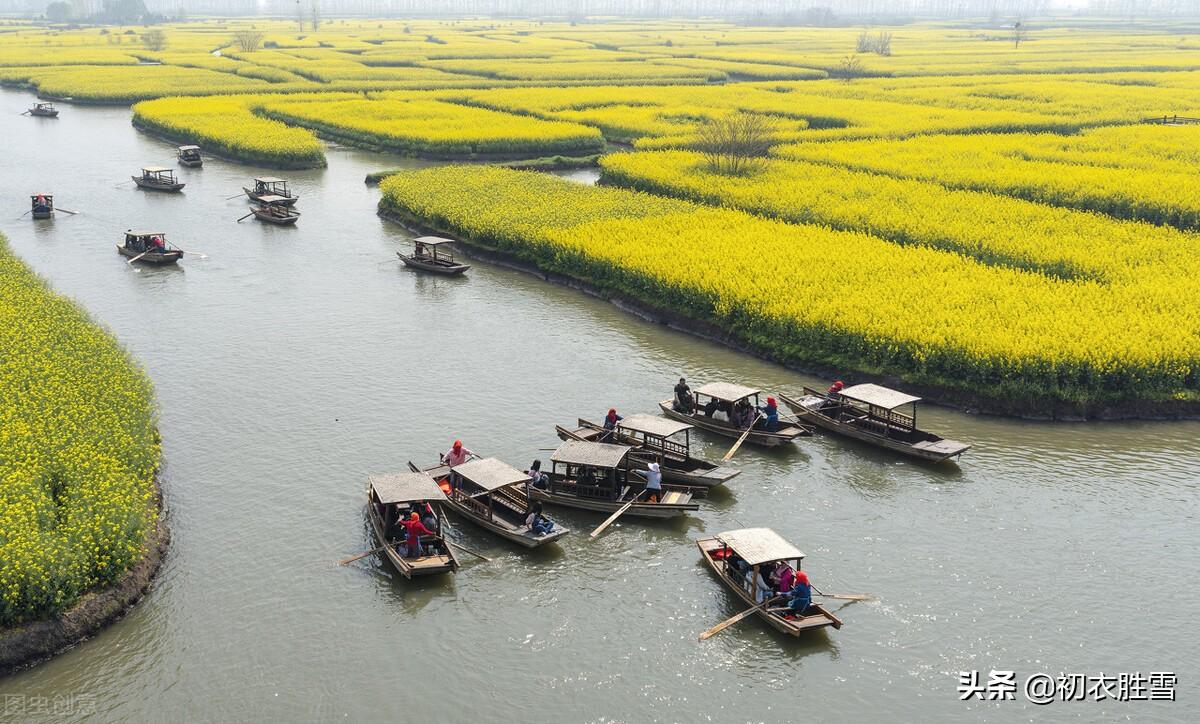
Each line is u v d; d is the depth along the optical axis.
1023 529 36.16
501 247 72.75
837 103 146.00
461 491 37.25
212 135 116.31
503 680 28.19
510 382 49.41
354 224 84.06
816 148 106.19
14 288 55.62
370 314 60.06
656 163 97.94
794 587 30.80
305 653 29.11
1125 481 39.75
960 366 47.22
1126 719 26.81
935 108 140.38
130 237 72.12
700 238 69.69
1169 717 26.84
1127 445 43.09
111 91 162.50
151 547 33.34
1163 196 78.88
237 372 50.16
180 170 106.38
